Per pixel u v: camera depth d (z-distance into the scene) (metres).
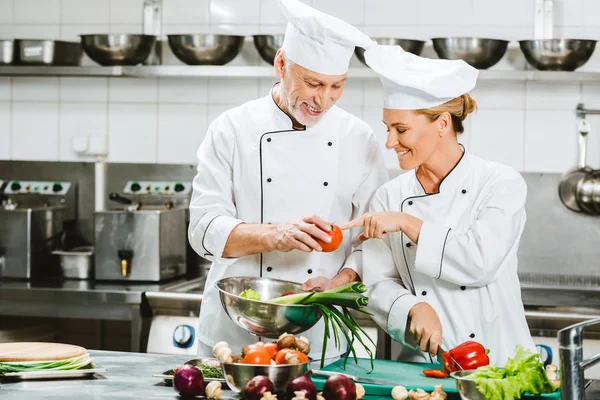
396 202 2.55
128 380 2.19
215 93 4.40
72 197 4.51
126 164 4.46
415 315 2.33
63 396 2.02
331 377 1.93
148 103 4.45
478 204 2.45
